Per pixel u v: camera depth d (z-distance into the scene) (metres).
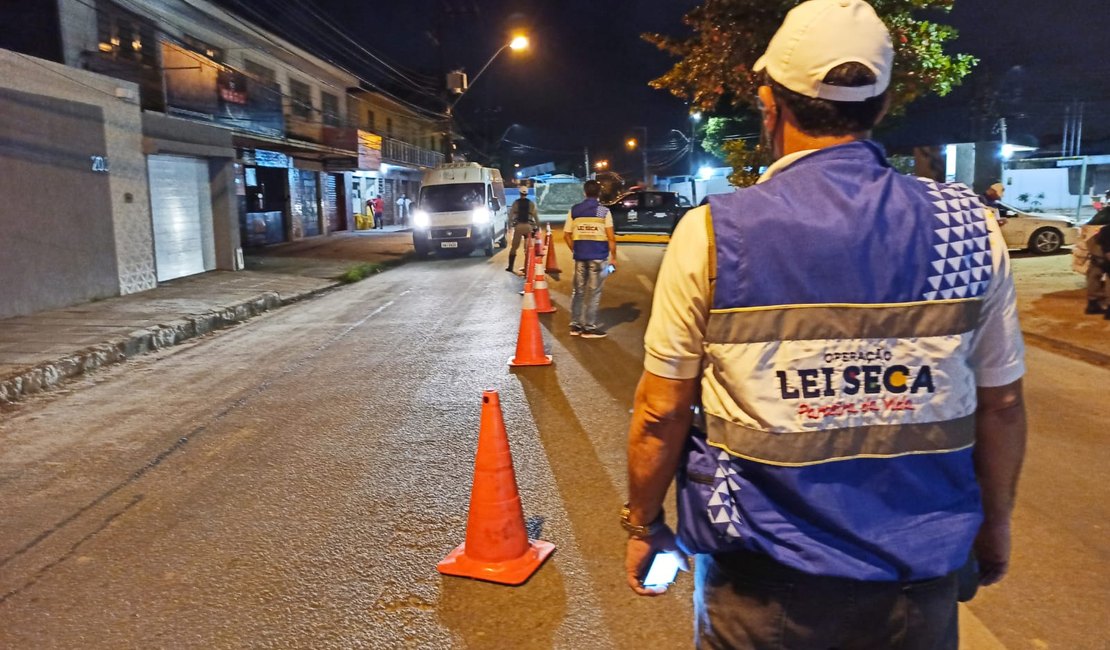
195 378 8.51
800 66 1.62
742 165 12.41
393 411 6.91
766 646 1.59
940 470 1.56
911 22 9.84
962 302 1.53
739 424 1.55
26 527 4.69
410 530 4.50
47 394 7.93
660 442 1.66
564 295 14.03
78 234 12.93
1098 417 6.39
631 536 1.82
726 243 1.53
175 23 19.70
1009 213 19.11
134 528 4.64
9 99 11.31
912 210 1.54
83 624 3.61
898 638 1.57
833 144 1.63
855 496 1.53
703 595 1.71
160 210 16.12
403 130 44.47
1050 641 3.30
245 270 18.72
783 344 1.51
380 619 3.59
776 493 1.54
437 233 22.11
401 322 11.79
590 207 9.80
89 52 16.12
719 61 10.09
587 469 5.39
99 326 10.77
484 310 12.68
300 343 10.39
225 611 3.68
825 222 1.51
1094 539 4.22
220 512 4.83
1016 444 1.65
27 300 11.79
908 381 1.52
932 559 1.53
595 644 3.36
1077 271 11.45
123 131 14.12
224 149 17.89
